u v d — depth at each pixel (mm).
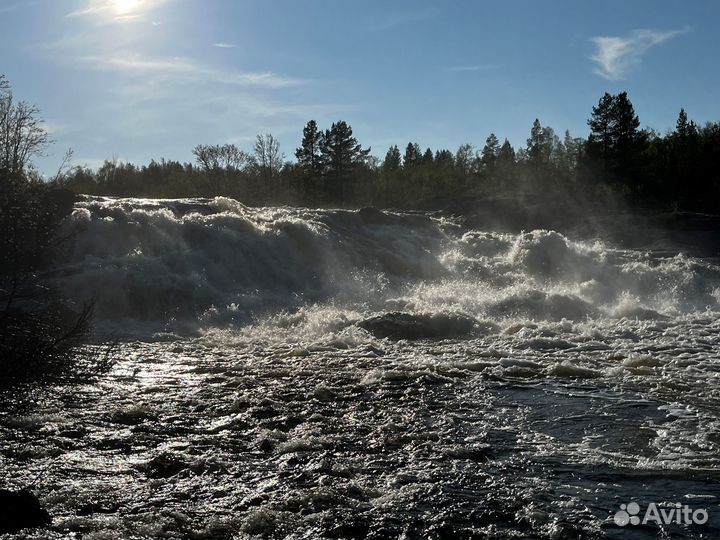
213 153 69438
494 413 9523
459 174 76938
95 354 10367
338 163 73062
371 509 6430
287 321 16328
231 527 6051
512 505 6527
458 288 21703
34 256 8852
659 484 7055
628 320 18344
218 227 20484
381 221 28922
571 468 7469
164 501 6535
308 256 21781
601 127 59875
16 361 7926
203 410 9391
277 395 10203
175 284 17172
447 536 5969
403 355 13281
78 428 8453
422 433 8586
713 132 63781
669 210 48469
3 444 7832
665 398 10375
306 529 6043
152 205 23234
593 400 10211
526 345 14531
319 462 7500
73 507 6340
